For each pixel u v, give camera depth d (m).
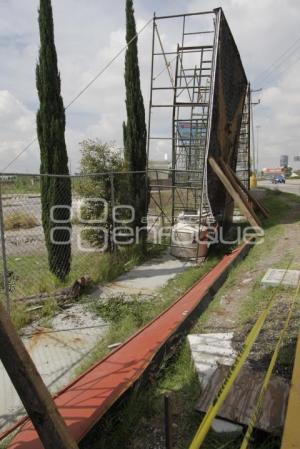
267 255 7.96
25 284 7.32
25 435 2.91
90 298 6.77
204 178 9.78
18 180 8.80
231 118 12.09
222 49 9.88
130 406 3.08
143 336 4.47
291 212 14.92
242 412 2.70
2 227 5.34
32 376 1.74
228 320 4.75
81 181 9.23
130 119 9.99
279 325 4.24
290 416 2.41
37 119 7.43
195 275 7.83
